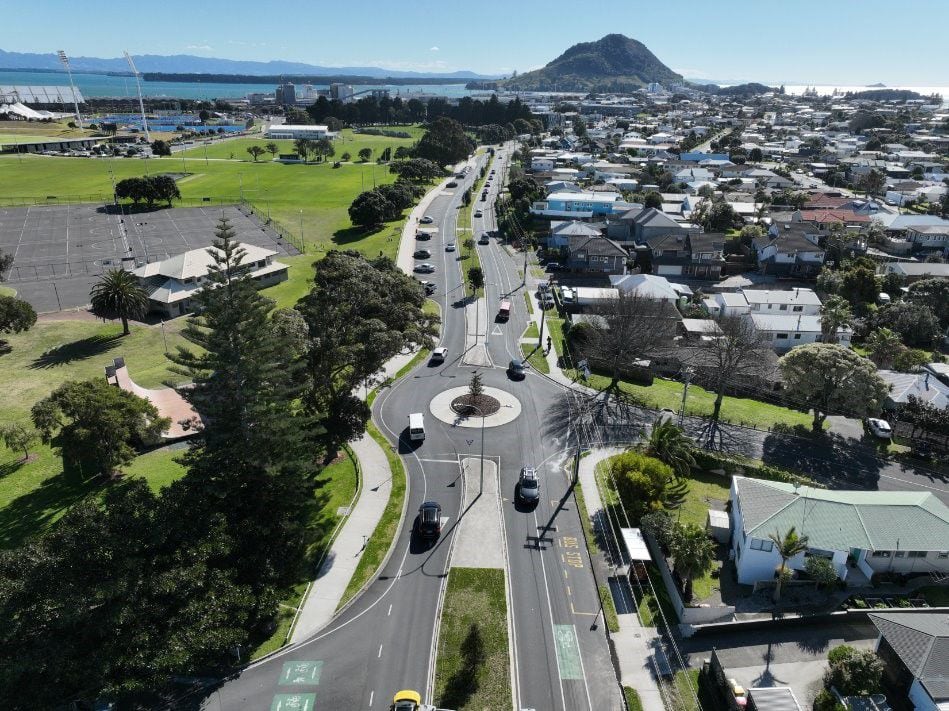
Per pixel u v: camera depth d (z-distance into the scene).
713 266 117.06
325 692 35.00
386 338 53.25
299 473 44.59
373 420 63.91
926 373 72.62
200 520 37.81
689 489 54.44
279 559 41.44
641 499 49.38
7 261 103.00
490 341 84.56
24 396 67.62
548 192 162.50
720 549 47.59
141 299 84.94
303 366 48.91
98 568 33.47
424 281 108.38
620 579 44.03
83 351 79.75
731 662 37.50
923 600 42.12
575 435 62.22
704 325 86.88
